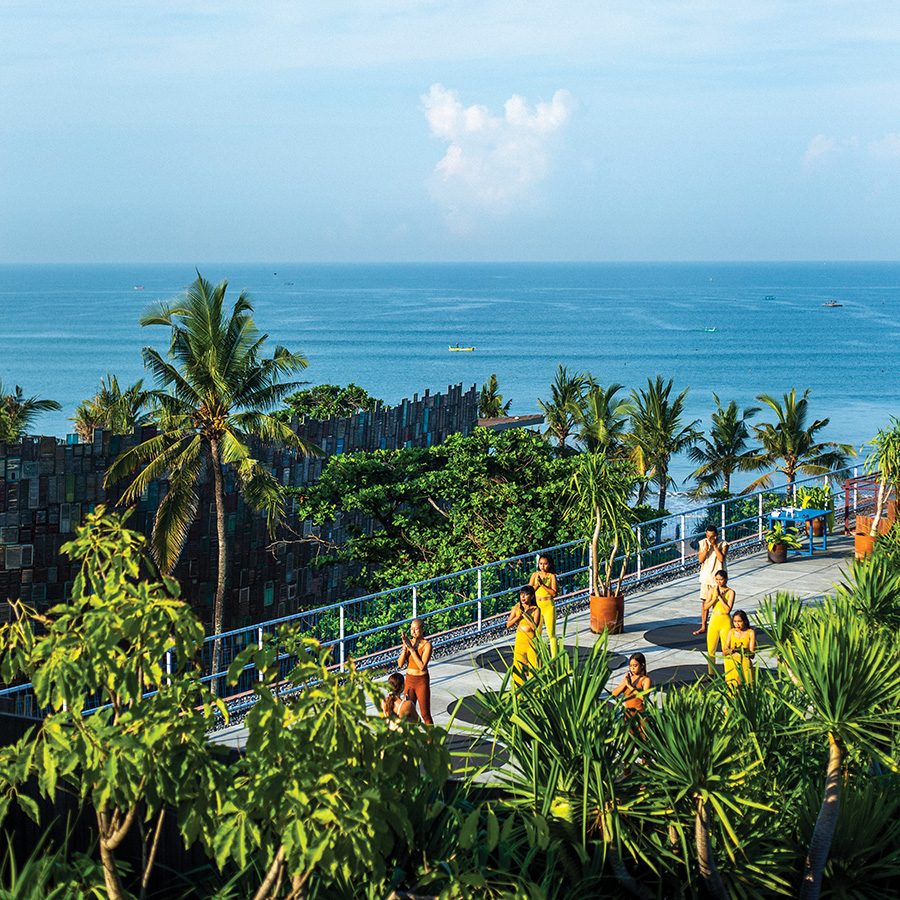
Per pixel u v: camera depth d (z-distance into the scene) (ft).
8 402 202.28
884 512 90.99
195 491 130.11
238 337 126.52
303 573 140.36
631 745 29.35
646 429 237.04
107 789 20.31
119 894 23.48
